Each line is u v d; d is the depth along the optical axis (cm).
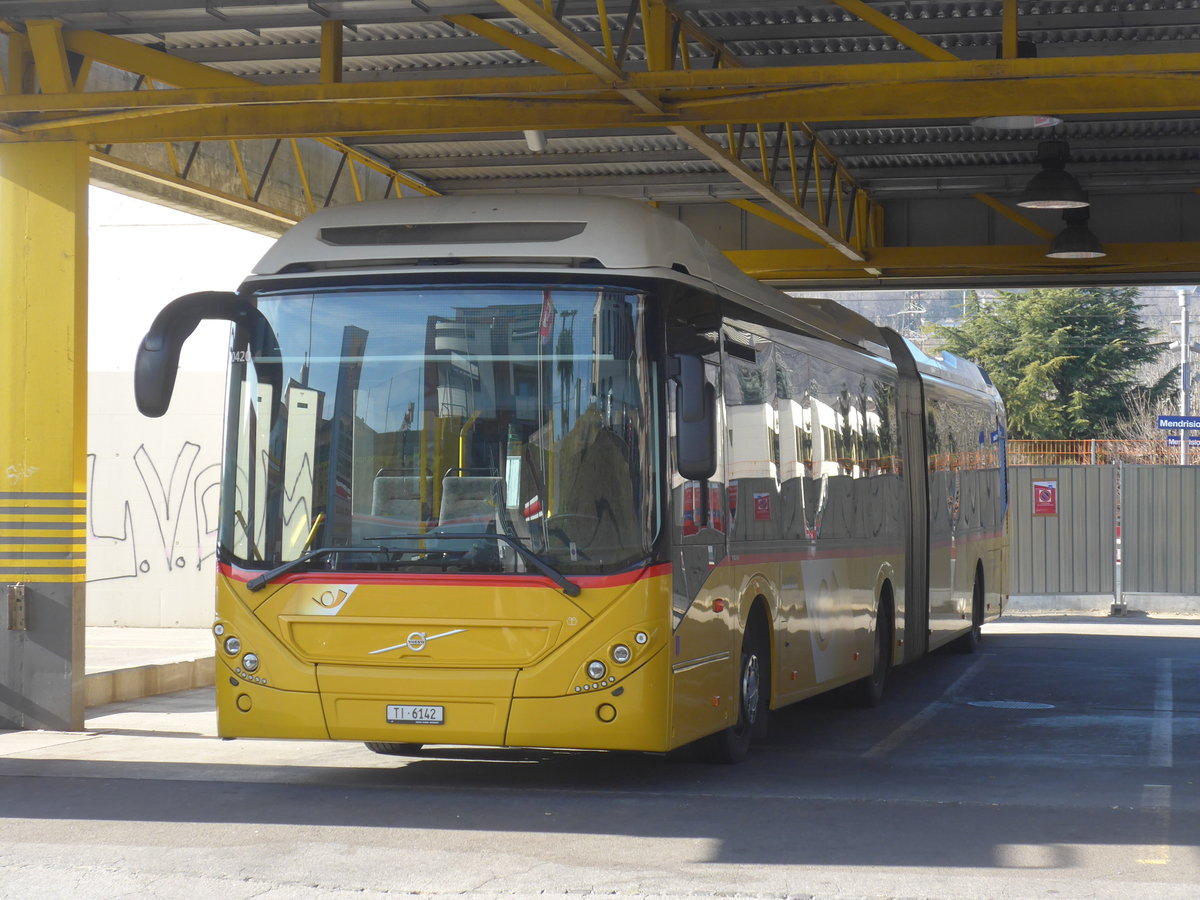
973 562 2058
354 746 1167
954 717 1405
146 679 1534
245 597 933
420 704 902
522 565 898
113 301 2812
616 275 920
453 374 921
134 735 1234
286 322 946
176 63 1323
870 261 2167
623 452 903
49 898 686
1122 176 2036
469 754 1129
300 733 920
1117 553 2897
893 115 1231
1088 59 1086
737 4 1305
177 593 2200
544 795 942
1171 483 2897
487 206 966
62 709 1254
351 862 754
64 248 1270
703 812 885
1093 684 1711
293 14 1284
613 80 1153
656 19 1273
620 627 890
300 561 921
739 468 1052
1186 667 1920
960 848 791
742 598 1049
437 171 2033
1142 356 5578
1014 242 2202
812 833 826
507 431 910
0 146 1283
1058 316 5584
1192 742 1226
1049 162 1628
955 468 1925
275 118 1308
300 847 788
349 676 911
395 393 926
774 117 1259
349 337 935
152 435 2209
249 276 962
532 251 934
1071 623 2727
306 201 1809
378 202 988
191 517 2200
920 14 1391
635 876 725
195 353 2569
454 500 912
